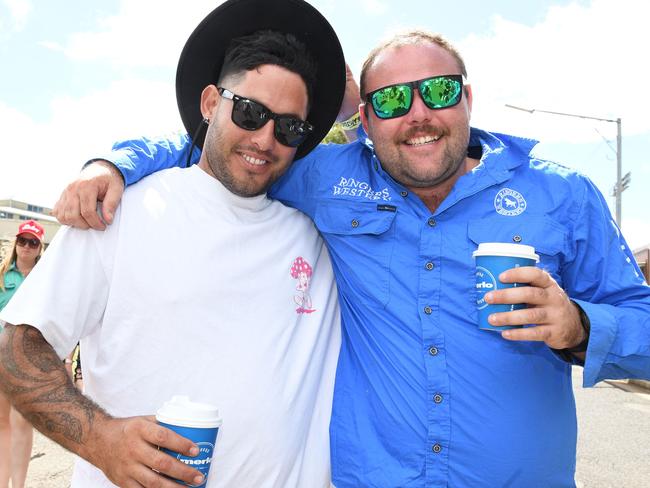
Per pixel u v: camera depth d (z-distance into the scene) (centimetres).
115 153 206
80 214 183
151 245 193
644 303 198
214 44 223
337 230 228
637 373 193
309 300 226
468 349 202
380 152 224
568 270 216
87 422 157
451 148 217
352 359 227
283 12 221
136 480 147
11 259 532
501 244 176
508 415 197
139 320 189
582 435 775
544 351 206
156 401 189
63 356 183
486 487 196
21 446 427
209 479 191
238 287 202
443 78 215
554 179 216
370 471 203
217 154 205
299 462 209
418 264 215
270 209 224
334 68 234
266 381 199
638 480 569
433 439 198
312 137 244
